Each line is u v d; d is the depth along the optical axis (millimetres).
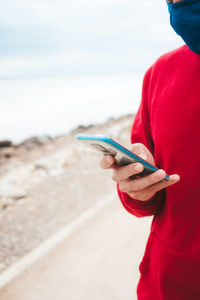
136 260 3107
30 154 10055
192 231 880
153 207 1034
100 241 3566
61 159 7309
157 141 957
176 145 877
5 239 4047
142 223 3803
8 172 8320
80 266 3166
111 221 3988
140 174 857
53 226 4273
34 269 3217
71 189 5578
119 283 2824
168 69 964
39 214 4699
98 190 5379
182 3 813
